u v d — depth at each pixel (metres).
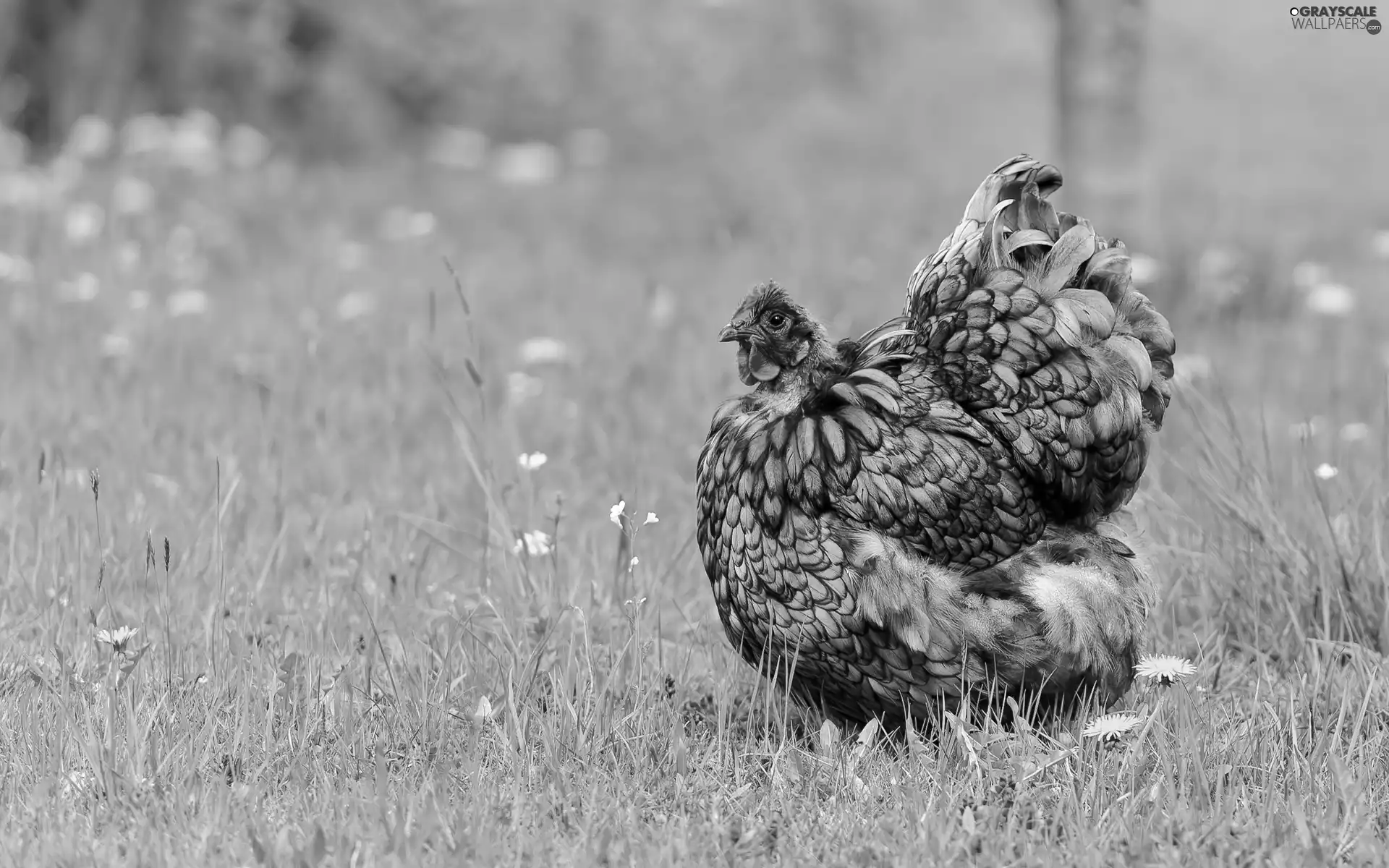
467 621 12.55
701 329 25.52
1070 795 9.87
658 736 11.09
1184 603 14.18
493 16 54.34
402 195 40.31
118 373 20.42
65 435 17.64
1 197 31.48
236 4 46.00
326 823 9.36
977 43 69.44
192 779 9.80
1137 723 10.61
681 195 44.41
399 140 49.38
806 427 10.62
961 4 71.94
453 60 51.88
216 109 45.16
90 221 28.56
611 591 13.99
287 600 13.74
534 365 22.66
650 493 17.02
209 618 12.05
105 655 11.70
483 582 13.86
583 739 10.80
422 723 10.93
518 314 26.69
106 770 9.80
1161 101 64.88
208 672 11.61
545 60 54.09
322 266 29.75
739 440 10.95
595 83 55.62
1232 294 28.17
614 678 11.69
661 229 38.50
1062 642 10.59
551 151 48.75
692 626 13.41
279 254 31.25
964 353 10.87
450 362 22.19
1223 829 9.52
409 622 13.31
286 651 12.50
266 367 21.77
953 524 10.59
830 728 11.13
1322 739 10.75
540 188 43.03
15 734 10.51
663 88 56.72
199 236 31.25
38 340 22.22
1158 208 37.34
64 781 9.95
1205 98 66.12
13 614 13.04
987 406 10.83
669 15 60.12
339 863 8.76
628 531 13.09
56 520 14.46
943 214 42.16
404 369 22.06
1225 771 10.30
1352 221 43.06
